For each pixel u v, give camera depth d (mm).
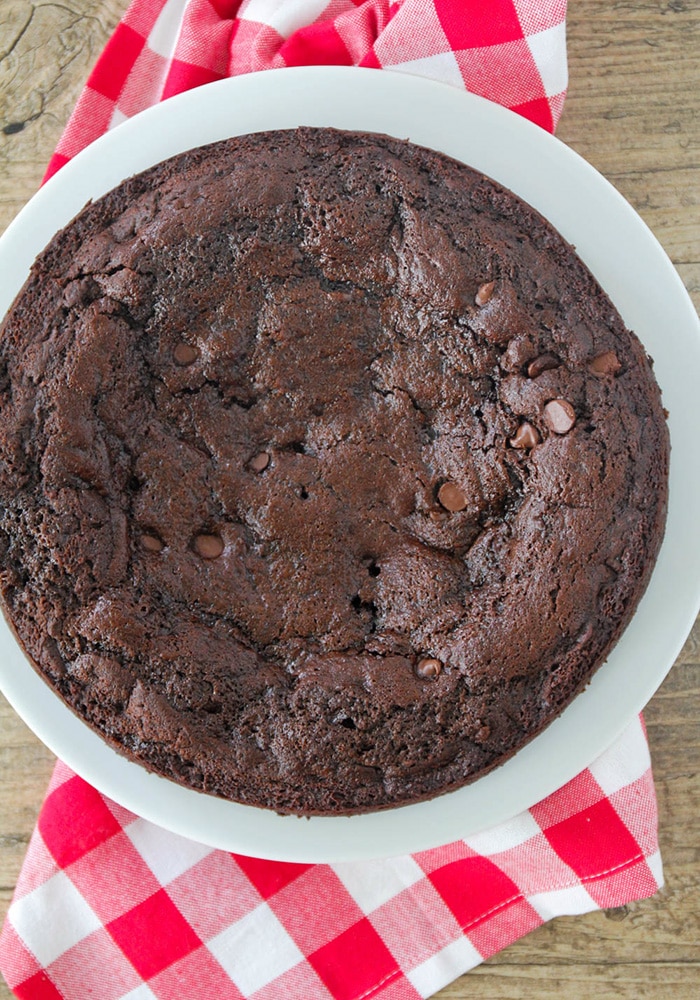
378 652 456
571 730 479
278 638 459
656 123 536
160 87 524
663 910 525
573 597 454
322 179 463
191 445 459
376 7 503
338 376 461
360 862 516
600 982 523
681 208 535
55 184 488
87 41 540
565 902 505
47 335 461
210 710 454
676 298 489
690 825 528
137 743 457
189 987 504
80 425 452
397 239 459
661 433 473
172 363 458
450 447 459
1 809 526
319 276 460
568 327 459
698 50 536
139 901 506
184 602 456
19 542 456
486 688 453
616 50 537
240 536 459
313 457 462
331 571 459
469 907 512
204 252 457
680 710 529
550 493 451
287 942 509
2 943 500
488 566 458
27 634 458
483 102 487
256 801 463
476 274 456
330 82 488
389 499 461
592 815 503
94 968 504
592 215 491
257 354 458
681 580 484
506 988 523
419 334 458
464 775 463
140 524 457
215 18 517
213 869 510
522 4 489
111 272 459
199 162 475
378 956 510
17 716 529
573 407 453
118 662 451
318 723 452
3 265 486
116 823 508
